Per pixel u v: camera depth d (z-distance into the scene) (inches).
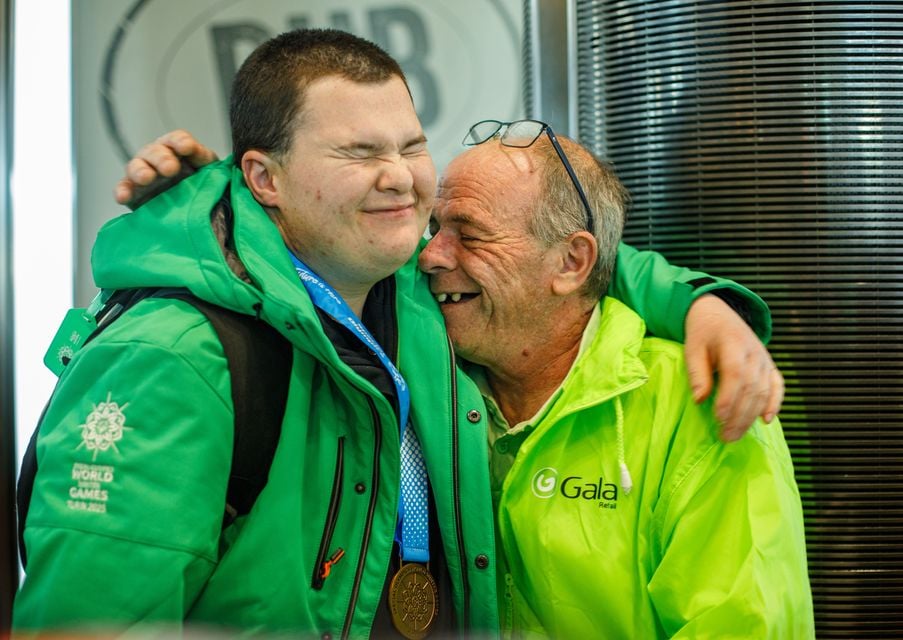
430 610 54.6
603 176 61.4
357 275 51.9
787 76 69.5
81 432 46.1
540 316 59.6
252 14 101.7
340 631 50.6
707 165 71.3
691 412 57.2
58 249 91.8
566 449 58.2
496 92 102.6
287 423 49.1
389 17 102.3
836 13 69.0
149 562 44.4
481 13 102.5
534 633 57.9
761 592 52.1
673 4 71.8
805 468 70.4
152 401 45.8
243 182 52.3
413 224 50.8
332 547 51.1
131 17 100.3
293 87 49.3
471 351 60.2
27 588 45.4
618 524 56.8
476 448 55.4
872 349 70.1
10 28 69.6
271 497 48.7
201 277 48.2
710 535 55.5
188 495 45.6
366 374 50.1
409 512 55.0
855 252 69.8
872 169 69.8
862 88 69.4
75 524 44.4
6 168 69.7
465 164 59.8
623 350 57.6
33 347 88.1
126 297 52.2
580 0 77.7
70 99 93.6
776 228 70.2
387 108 49.8
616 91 75.2
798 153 69.8
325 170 48.9
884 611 70.9
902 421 70.6
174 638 44.9
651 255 64.6
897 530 70.8
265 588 48.6
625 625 56.2
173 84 101.2
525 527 57.1
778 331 70.4
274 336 49.8
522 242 57.8
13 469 69.8
